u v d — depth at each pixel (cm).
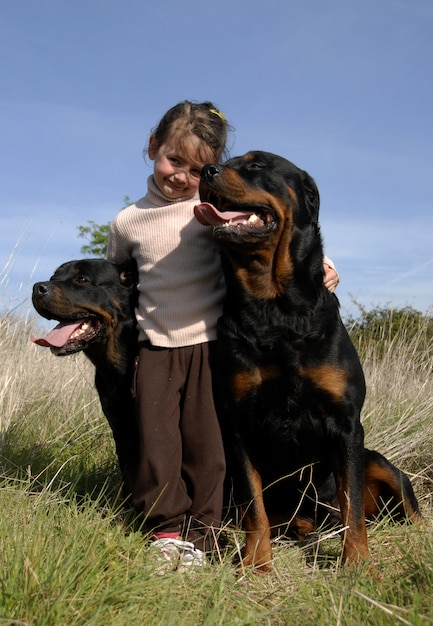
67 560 155
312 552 200
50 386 305
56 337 210
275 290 193
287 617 156
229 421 199
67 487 222
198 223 205
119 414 216
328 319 195
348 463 193
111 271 217
